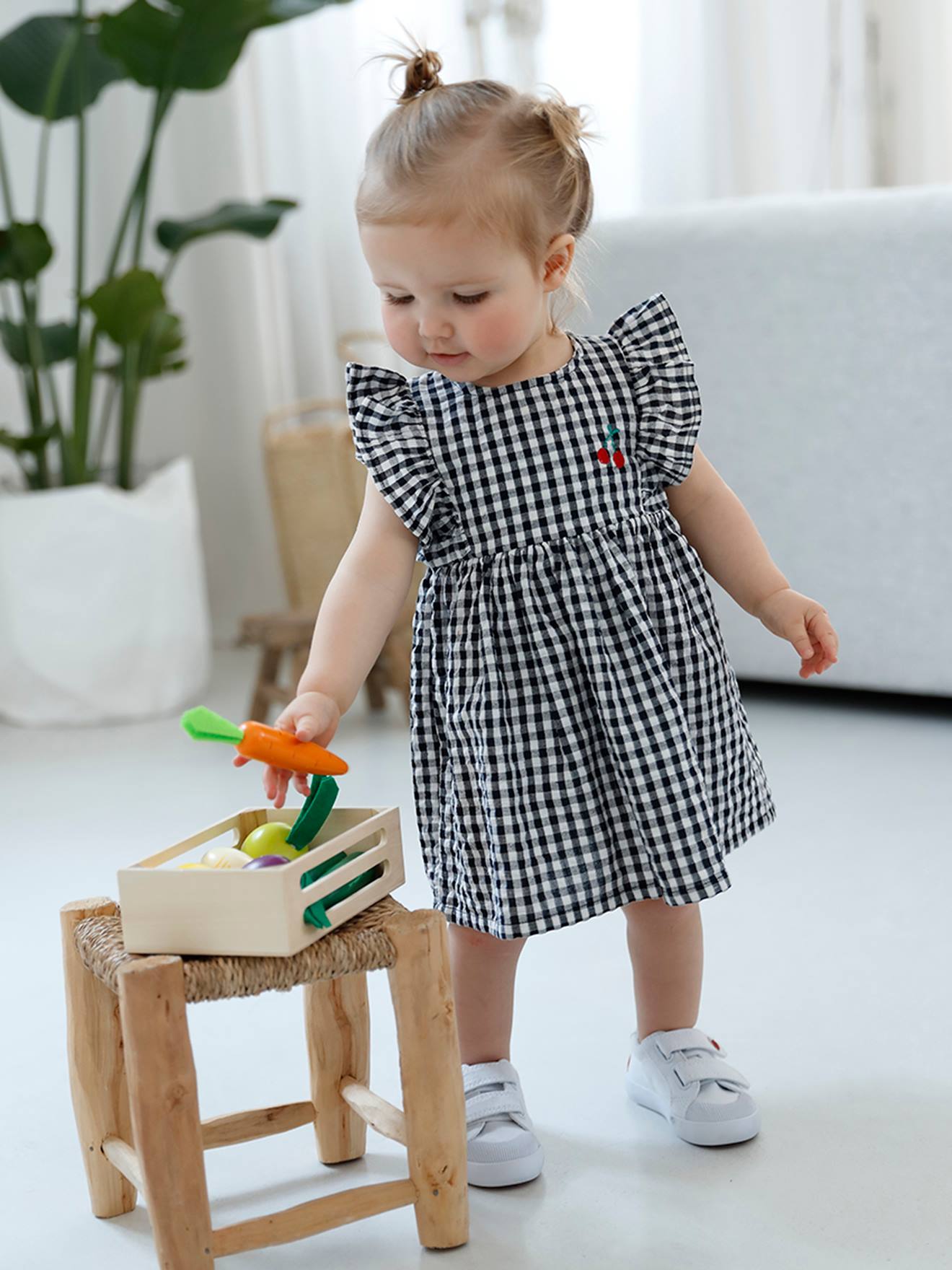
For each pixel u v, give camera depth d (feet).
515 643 3.23
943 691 6.68
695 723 3.34
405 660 7.64
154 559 8.12
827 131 9.90
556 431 3.27
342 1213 2.91
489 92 3.15
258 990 2.73
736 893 4.85
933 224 6.29
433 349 3.14
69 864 5.69
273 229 8.43
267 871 2.73
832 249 6.51
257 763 7.00
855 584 6.79
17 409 9.55
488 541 3.26
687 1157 3.31
